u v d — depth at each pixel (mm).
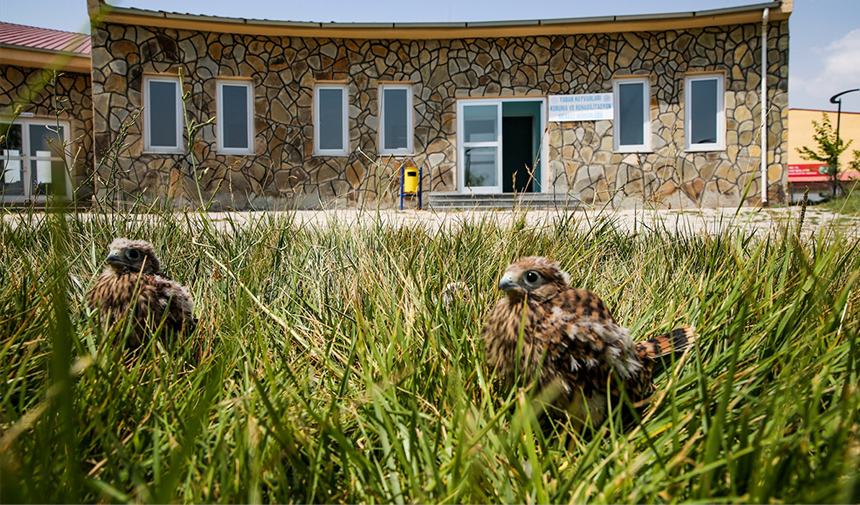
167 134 14523
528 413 1821
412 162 15398
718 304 2947
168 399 1942
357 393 2223
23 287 2707
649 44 14914
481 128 15625
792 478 1543
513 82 15234
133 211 4664
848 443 1502
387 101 15445
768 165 14766
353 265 3760
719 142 15008
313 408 2090
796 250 2971
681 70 14867
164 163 14312
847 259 3117
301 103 15031
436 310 2762
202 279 3541
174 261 3820
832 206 3242
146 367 2336
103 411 1854
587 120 15141
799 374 1916
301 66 14961
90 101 16016
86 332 2555
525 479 1655
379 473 1679
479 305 3037
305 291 3441
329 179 15188
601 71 15062
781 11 14156
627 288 3580
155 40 14180
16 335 2252
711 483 1568
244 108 14984
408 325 2645
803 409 1663
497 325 2383
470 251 4266
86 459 1704
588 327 2186
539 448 1905
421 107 15336
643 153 15070
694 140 15102
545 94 15203
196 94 14484
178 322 2836
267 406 1649
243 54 14695
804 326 2418
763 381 2234
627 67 14992
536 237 4590
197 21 14023
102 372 1938
